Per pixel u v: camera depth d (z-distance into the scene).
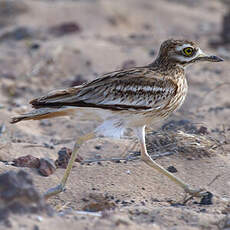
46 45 23.62
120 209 10.09
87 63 21.89
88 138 11.12
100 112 11.05
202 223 9.41
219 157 12.88
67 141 14.84
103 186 11.50
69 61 22.06
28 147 13.43
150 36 26.83
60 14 28.84
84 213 9.52
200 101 17.70
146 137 13.55
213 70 21.14
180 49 11.69
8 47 23.91
